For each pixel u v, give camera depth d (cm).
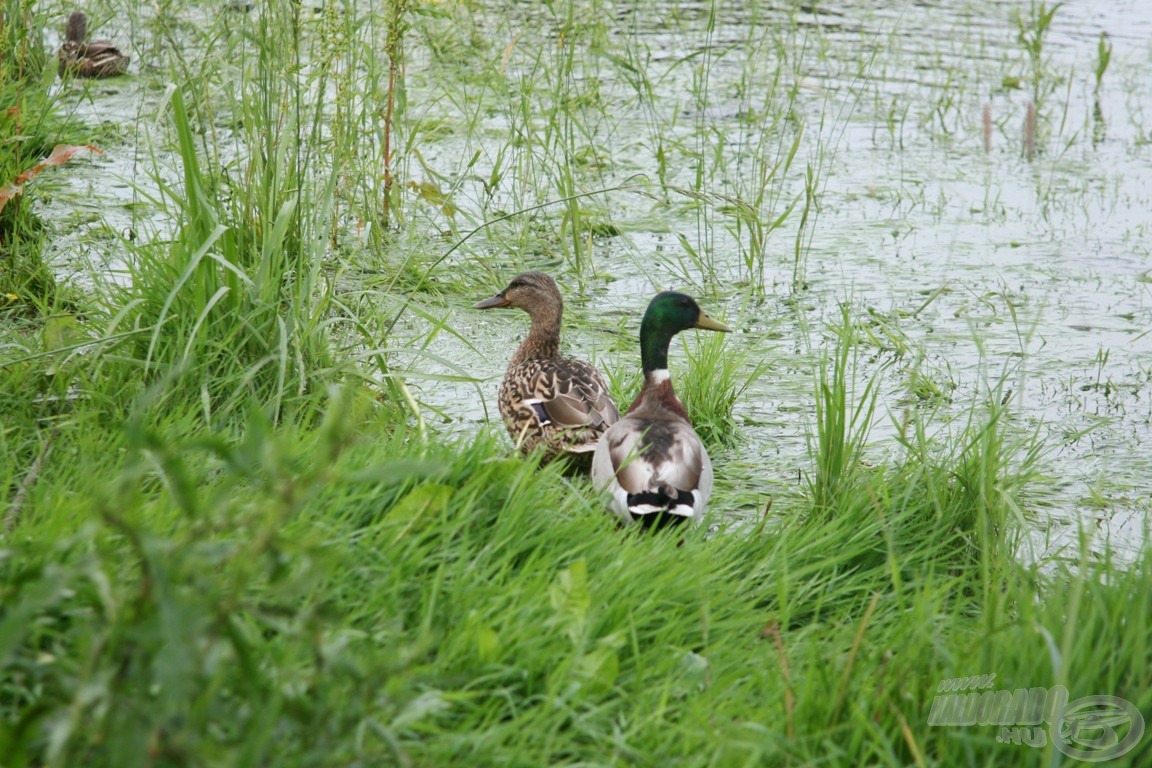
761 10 2762
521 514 778
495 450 909
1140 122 2195
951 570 882
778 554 834
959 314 1438
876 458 1084
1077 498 1033
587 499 875
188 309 1031
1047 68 2444
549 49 2277
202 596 448
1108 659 632
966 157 2012
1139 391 1248
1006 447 1110
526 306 1201
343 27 1293
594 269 1529
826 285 1521
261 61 1153
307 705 530
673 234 1670
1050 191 1870
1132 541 959
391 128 1842
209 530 460
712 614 733
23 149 1605
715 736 585
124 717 452
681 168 1895
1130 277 1559
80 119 1825
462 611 664
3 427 863
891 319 1420
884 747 587
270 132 1121
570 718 617
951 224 1736
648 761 584
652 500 857
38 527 674
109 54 2086
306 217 1155
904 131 2119
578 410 1041
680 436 904
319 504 736
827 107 2209
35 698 539
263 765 469
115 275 1328
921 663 643
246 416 937
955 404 1214
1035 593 784
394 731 546
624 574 730
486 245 1567
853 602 808
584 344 1320
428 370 1220
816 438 1123
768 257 1608
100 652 428
